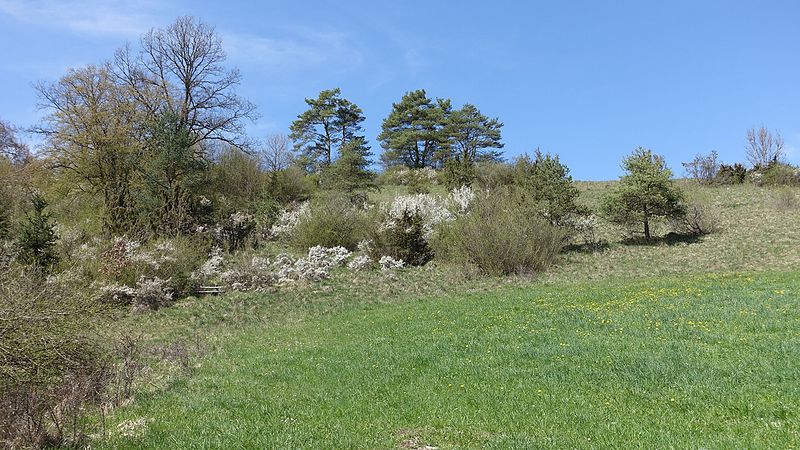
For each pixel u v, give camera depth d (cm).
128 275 2055
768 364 821
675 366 852
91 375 848
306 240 2888
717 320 1139
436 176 5191
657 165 2592
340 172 3919
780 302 1250
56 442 657
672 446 573
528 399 772
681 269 2150
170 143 3198
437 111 6688
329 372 1020
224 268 2438
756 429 604
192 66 3744
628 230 2808
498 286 2075
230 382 984
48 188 3275
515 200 2608
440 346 1138
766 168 4103
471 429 681
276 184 3916
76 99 3322
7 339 729
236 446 641
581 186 4400
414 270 2488
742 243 2434
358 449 630
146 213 2747
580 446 593
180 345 1361
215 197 3481
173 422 750
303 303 1973
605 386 802
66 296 886
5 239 2134
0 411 661
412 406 785
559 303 1507
